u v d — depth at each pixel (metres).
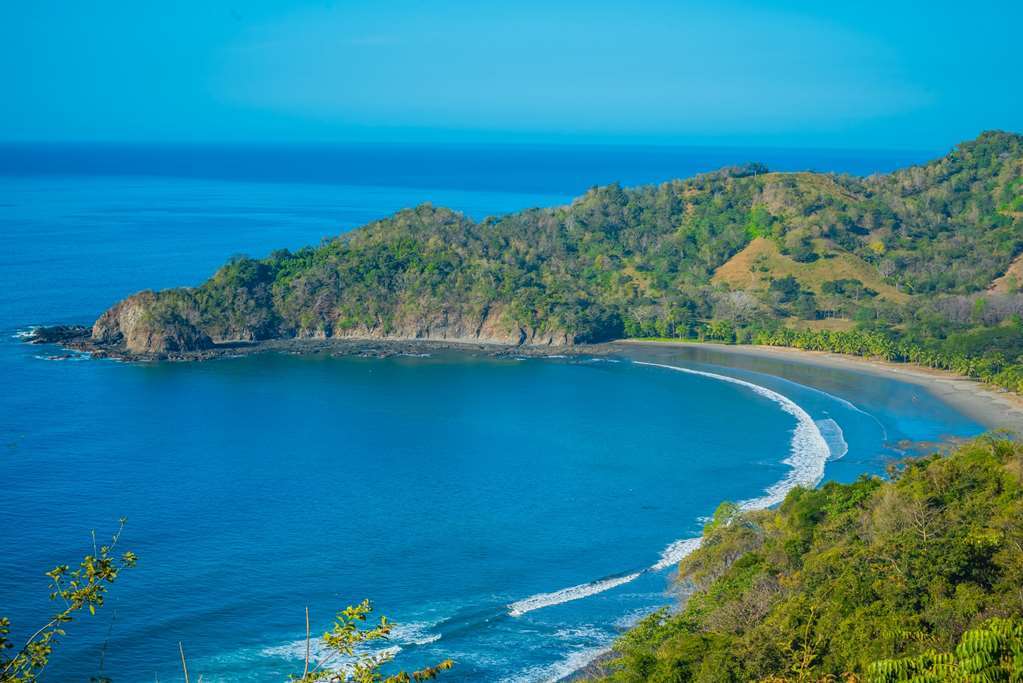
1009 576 77.75
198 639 106.25
